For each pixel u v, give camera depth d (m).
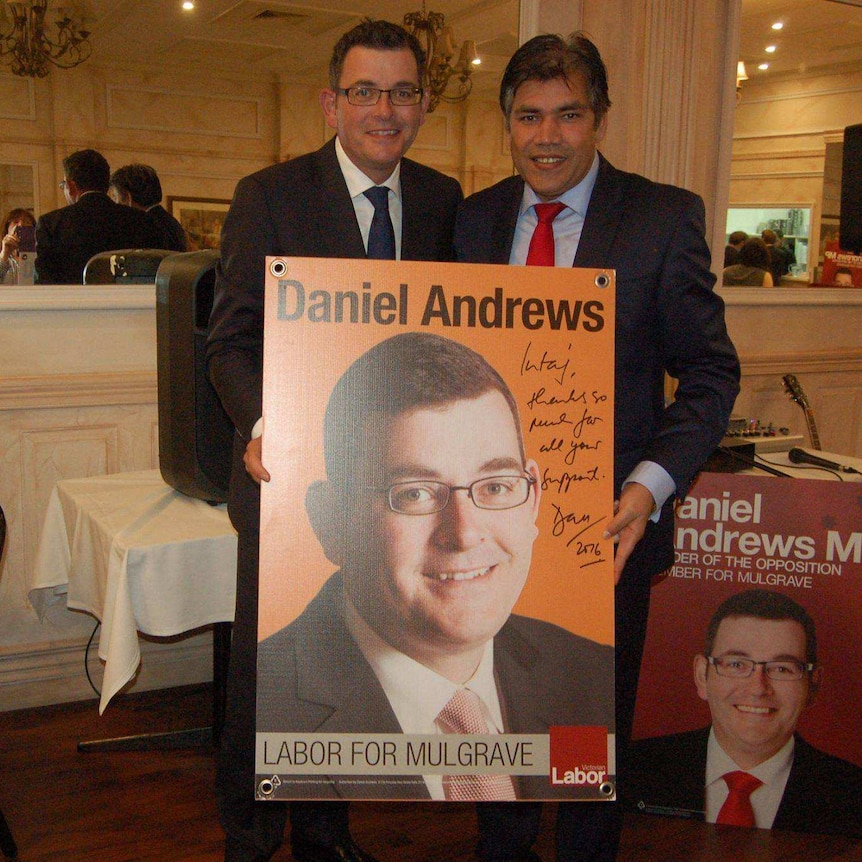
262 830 1.76
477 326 1.28
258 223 1.58
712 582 2.08
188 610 1.92
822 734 2.08
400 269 1.26
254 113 2.90
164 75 2.74
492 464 1.27
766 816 2.12
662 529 1.60
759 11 3.02
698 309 1.50
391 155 1.57
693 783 2.15
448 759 1.26
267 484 1.24
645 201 1.53
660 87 2.84
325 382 1.25
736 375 1.53
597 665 1.27
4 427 2.52
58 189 2.60
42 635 2.69
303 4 2.78
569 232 1.59
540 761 1.27
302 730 1.24
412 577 1.25
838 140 3.23
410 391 1.26
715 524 2.05
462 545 1.26
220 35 2.77
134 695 2.81
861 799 2.08
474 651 1.26
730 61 2.95
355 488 1.25
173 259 2.08
